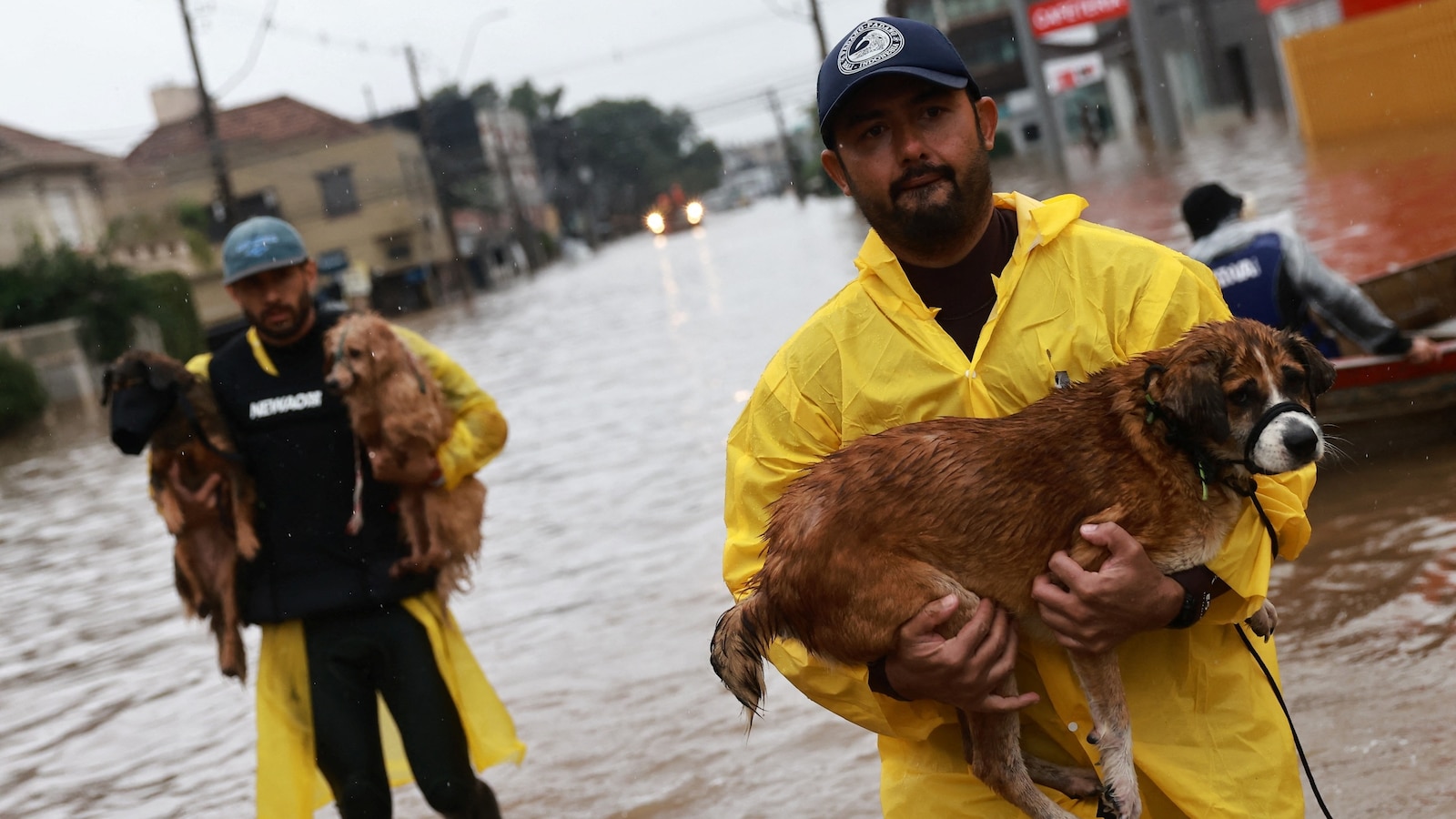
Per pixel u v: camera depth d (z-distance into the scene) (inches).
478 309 1897.1
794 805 202.1
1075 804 118.6
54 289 1499.8
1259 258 286.5
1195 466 106.5
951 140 115.6
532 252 3459.6
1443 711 185.8
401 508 196.1
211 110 1654.8
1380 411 296.4
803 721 236.2
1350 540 259.0
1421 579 232.2
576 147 4874.5
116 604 427.8
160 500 197.9
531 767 236.1
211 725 294.8
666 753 231.0
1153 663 112.9
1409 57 1306.6
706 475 437.4
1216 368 105.1
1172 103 1717.5
